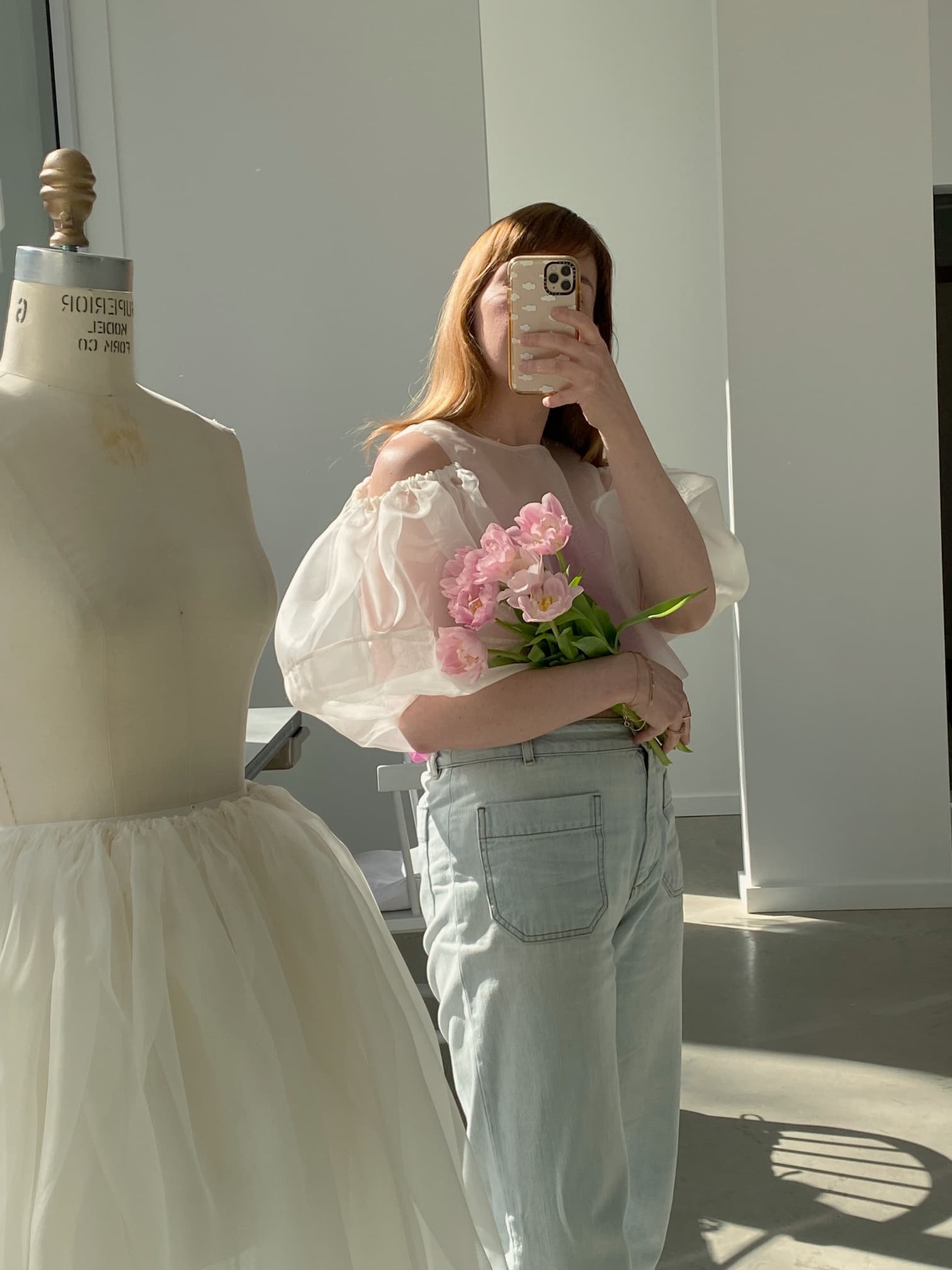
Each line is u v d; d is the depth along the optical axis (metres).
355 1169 1.21
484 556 1.43
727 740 5.74
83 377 1.21
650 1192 1.67
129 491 1.20
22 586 1.12
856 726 4.14
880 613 4.11
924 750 4.13
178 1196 1.03
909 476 4.05
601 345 1.54
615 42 5.52
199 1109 1.10
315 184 3.79
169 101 3.76
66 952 1.09
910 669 4.11
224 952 1.14
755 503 4.10
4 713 1.15
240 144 3.78
